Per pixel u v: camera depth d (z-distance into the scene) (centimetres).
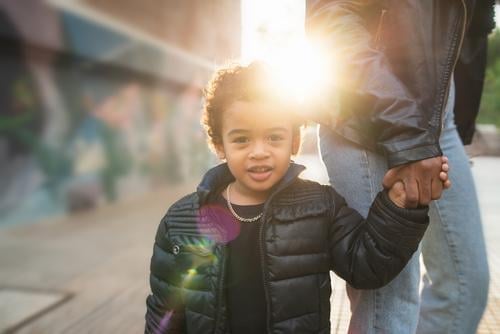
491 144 1653
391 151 109
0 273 368
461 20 111
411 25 113
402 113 110
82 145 852
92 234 523
